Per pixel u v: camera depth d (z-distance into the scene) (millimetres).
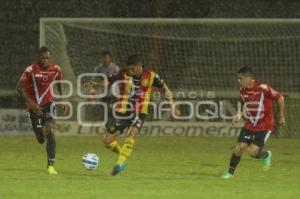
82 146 46594
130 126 30453
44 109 30641
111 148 31453
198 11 65062
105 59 45188
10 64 65438
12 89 63156
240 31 58344
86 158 29906
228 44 57906
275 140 53094
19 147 45094
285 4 67938
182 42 57406
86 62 55812
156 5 65000
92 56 56000
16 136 53000
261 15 67688
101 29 55938
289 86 57594
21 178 28891
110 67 45250
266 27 58250
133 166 34781
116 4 66438
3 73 64938
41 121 30781
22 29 66750
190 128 54219
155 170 33062
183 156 40719
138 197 23703
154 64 57031
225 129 54156
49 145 30828
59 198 23375
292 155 42719
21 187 26047
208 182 28516
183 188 26375
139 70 30000
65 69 52719
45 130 30922
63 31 52938
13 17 67062
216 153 42844
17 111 53562
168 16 65000
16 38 66500
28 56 65938
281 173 32688
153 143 49000
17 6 67438
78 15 67375
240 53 58062
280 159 40062
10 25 66875
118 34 56844
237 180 29453
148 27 57312
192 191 25562
